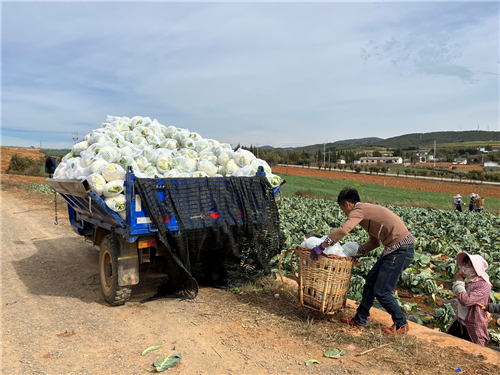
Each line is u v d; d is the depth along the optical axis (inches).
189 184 231.3
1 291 276.4
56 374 160.7
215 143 320.8
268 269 271.1
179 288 255.6
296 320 213.9
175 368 164.9
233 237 249.6
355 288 283.7
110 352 180.9
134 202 216.8
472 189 2340.1
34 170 2000.5
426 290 284.2
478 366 160.7
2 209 748.0
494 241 538.9
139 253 241.1
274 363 168.4
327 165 3912.4
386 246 191.0
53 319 222.8
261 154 3890.3
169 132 327.9
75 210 345.1
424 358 168.7
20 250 409.7
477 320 184.9
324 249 197.8
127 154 265.6
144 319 221.3
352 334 194.9
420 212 876.6
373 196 1831.9
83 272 326.0
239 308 233.5
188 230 227.0
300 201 1042.7
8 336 199.5
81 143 302.2
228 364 168.1
